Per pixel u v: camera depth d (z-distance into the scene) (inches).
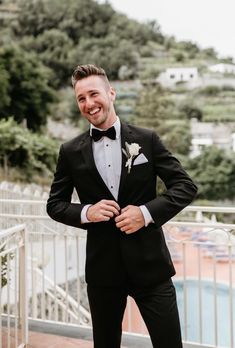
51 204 81.9
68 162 80.5
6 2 1439.5
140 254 76.4
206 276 331.0
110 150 77.1
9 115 1074.7
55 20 1424.7
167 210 73.7
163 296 76.7
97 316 82.3
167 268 78.0
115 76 1390.3
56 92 1294.3
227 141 1269.7
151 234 77.4
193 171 1130.0
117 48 1398.9
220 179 1098.7
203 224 124.0
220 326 245.0
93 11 1435.8
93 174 77.2
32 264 163.3
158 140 78.5
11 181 782.5
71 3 1425.9
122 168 76.0
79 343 128.9
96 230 79.4
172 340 76.0
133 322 204.1
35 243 260.4
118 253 78.2
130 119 1270.9
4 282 131.5
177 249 368.2
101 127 77.9
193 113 1290.6
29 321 146.5
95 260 79.4
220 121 1285.7
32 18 1425.9
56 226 213.6
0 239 112.1
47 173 847.7
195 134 1269.7
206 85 1336.1
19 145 800.9
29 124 1119.6
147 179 76.5
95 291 81.1
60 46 1387.8
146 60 1403.8
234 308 274.5
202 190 1103.6
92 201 79.0
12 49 1105.4
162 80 1364.4
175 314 77.0
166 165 77.1
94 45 1400.1
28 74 1111.0
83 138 80.5
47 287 207.2
